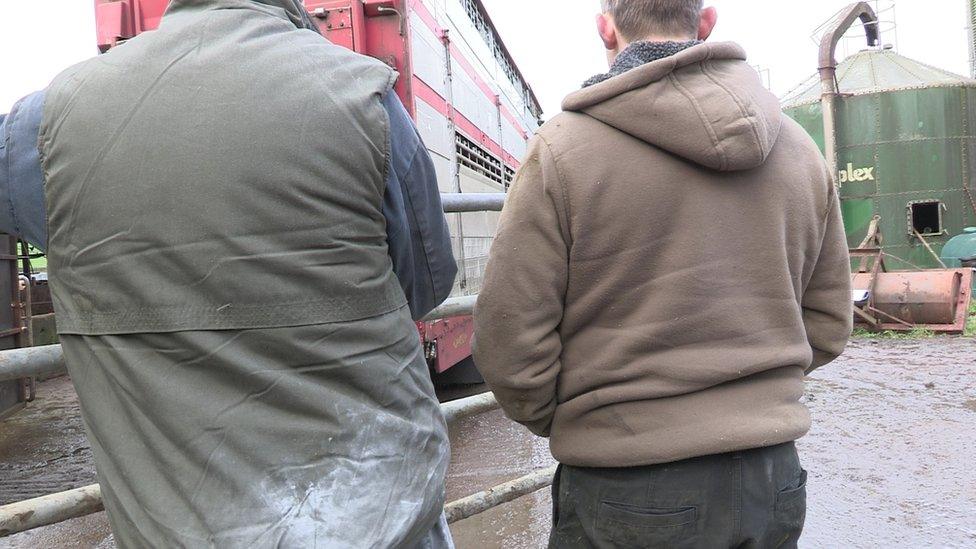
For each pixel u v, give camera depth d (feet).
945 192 44.75
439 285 5.14
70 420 24.88
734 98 4.68
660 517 4.77
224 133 4.01
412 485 4.25
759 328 4.91
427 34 19.29
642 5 5.12
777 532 4.99
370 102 4.36
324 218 4.12
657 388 4.77
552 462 16.96
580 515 5.15
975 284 41.57
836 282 5.66
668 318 4.77
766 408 4.86
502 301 4.91
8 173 4.33
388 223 4.59
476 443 19.04
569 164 4.78
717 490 4.75
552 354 5.04
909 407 19.76
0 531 5.47
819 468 14.90
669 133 4.67
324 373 4.09
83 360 4.18
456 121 22.33
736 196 4.87
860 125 45.42
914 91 44.50
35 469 19.22
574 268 4.91
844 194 45.93
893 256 41.11
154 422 3.96
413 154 4.68
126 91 4.12
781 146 5.22
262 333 3.97
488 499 8.31
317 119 4.15
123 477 3.99
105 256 4.04
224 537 3.76
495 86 32.32
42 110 4.31
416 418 4.50
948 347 28.91
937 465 14.88
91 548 13.42
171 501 3.86
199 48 4.20
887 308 32.78
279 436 3.96
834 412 19.48
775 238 4.98
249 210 3.98
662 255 4.79
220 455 3.88
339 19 16.30
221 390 3.96
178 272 3.97
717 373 4.74
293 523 3.83
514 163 36.37
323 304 4.11
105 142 4.06
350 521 3.91
